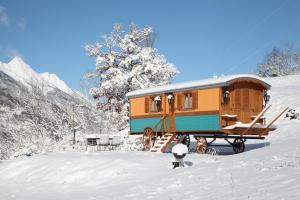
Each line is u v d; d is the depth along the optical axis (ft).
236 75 71.92
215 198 34.09
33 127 119.96
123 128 139.44
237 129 70.03
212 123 72.59
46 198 49.93
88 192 50.88
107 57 146.61
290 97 118.52
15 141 114.11
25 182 65.21
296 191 30.37
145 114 88.33
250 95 74.79
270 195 30.91
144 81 141.90
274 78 170.50
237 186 37.32
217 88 72.13
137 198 40.93
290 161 45.27
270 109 112.98
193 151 81.87
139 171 58.75
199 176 46.37
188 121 77.51
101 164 64.49
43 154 84.84
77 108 139.85
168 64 146.72
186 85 78.38
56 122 129.39
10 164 77.61
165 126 83.05
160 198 38.83
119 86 138.82
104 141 92.48
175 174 51.13
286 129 91.71
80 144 108.78
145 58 143.84
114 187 51.03
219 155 73.05
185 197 37.14
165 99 83.61
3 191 59.52
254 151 60.80
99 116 143.02
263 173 40.98
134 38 151.74
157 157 68.80
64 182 60.70
